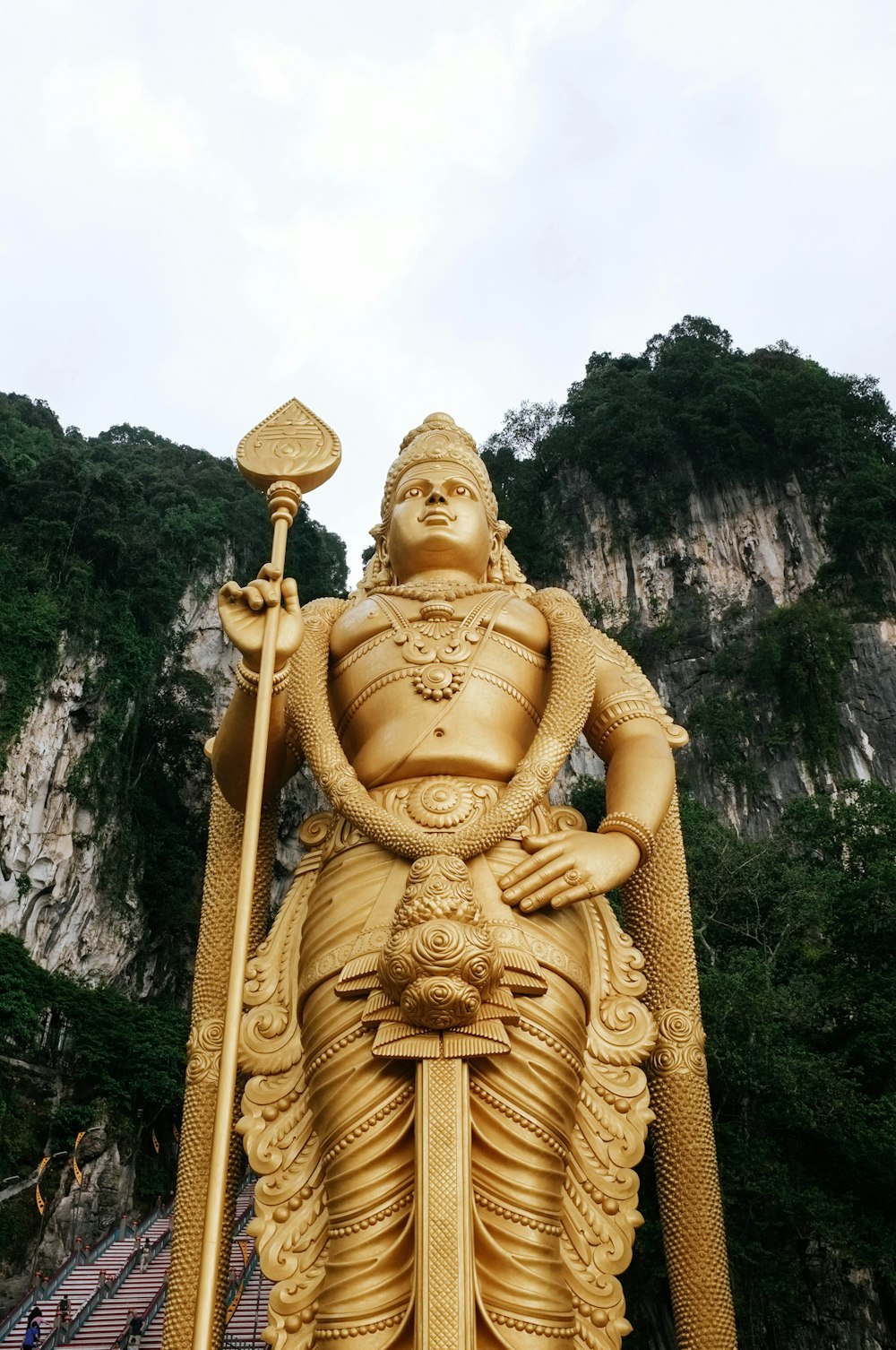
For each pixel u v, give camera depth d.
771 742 44.62
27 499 46.91
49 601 42.12
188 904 44.22
